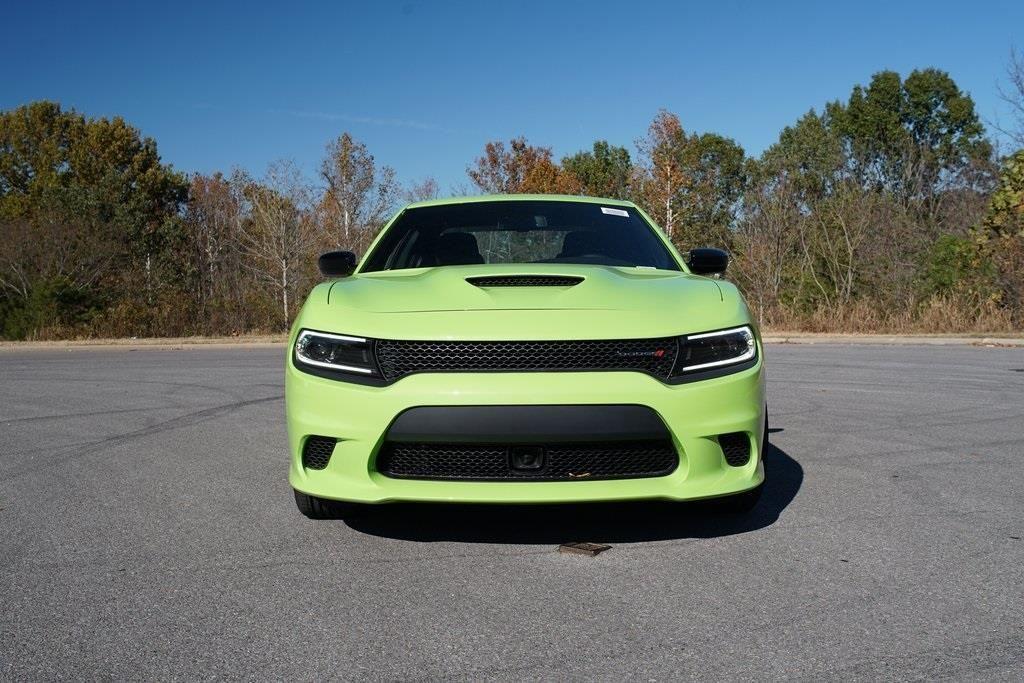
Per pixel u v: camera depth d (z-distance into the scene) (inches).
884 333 681.0
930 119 2170.3
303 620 112.7
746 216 911.0
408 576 129.2
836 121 2230.6
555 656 100.2
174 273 1535.4
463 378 132.3
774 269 878.4
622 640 104.4
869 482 184.9
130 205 1665.8
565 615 112.8
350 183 1010.7
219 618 113.7
